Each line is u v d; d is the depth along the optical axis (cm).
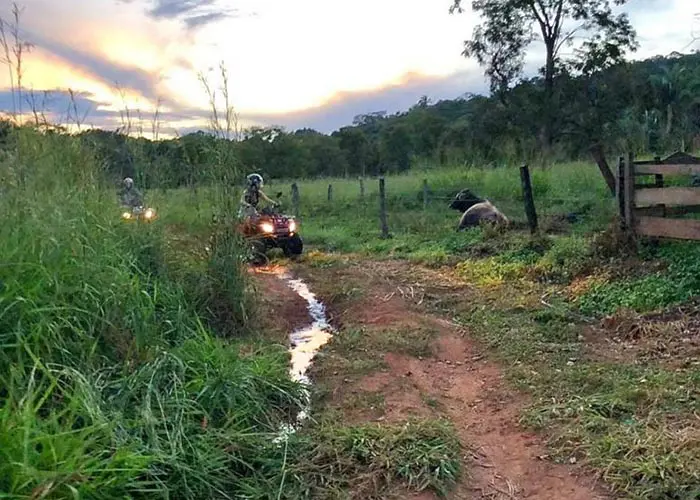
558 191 1652
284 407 454
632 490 339
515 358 554
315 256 1140
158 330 474
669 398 441
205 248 614
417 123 4862
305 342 636
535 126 3722
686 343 547
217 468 347
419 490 351
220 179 626
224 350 482
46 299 387
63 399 349
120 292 446
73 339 402
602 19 3647
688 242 764
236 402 423
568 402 450
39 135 480
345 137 5000
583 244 898
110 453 315
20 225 409
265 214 1123
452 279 904
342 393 487
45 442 283
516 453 397
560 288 776
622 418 421
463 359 579
